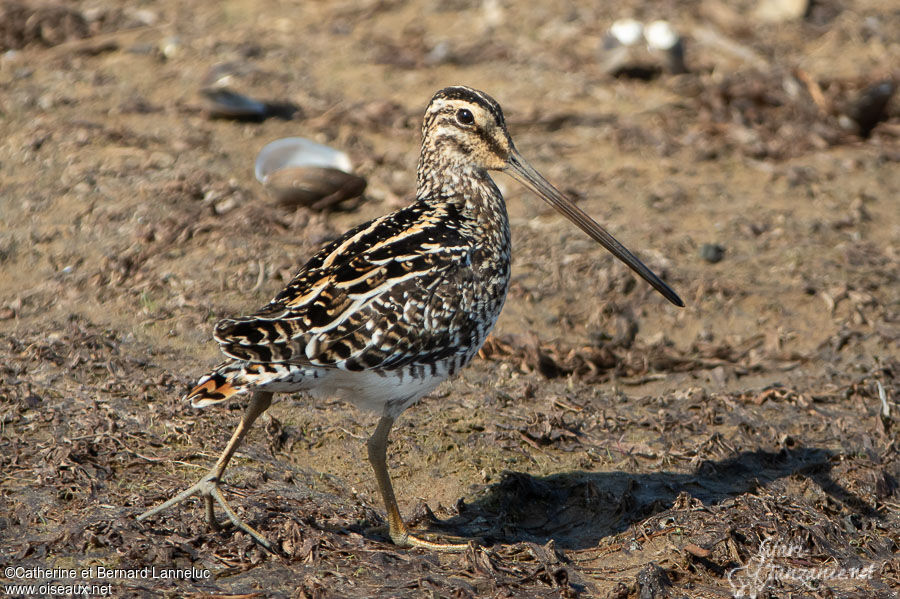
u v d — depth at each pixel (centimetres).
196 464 966
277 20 2103
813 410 1123
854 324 1277
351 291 841
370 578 812
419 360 868
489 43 1998
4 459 947
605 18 2133
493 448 1036
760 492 974
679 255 1400
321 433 1037
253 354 796
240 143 1631
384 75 1894
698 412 1124
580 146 1688
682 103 1828
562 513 965
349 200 1496
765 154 1681
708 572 855
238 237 1359
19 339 1145
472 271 896
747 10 2211
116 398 1059
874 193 1580
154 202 1417
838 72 1930
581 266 1352
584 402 1130
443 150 994
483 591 804
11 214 1386
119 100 1723
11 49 1894
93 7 2067
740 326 1288
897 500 1000
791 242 1434
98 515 868
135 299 1232
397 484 984
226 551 835
